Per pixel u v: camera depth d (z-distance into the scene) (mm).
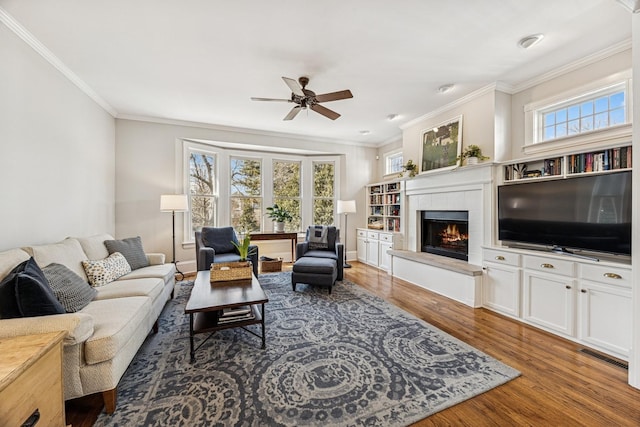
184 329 2533
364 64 2729
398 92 3389
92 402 1576
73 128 2961
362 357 2045
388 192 5254
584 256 2395
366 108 3926
